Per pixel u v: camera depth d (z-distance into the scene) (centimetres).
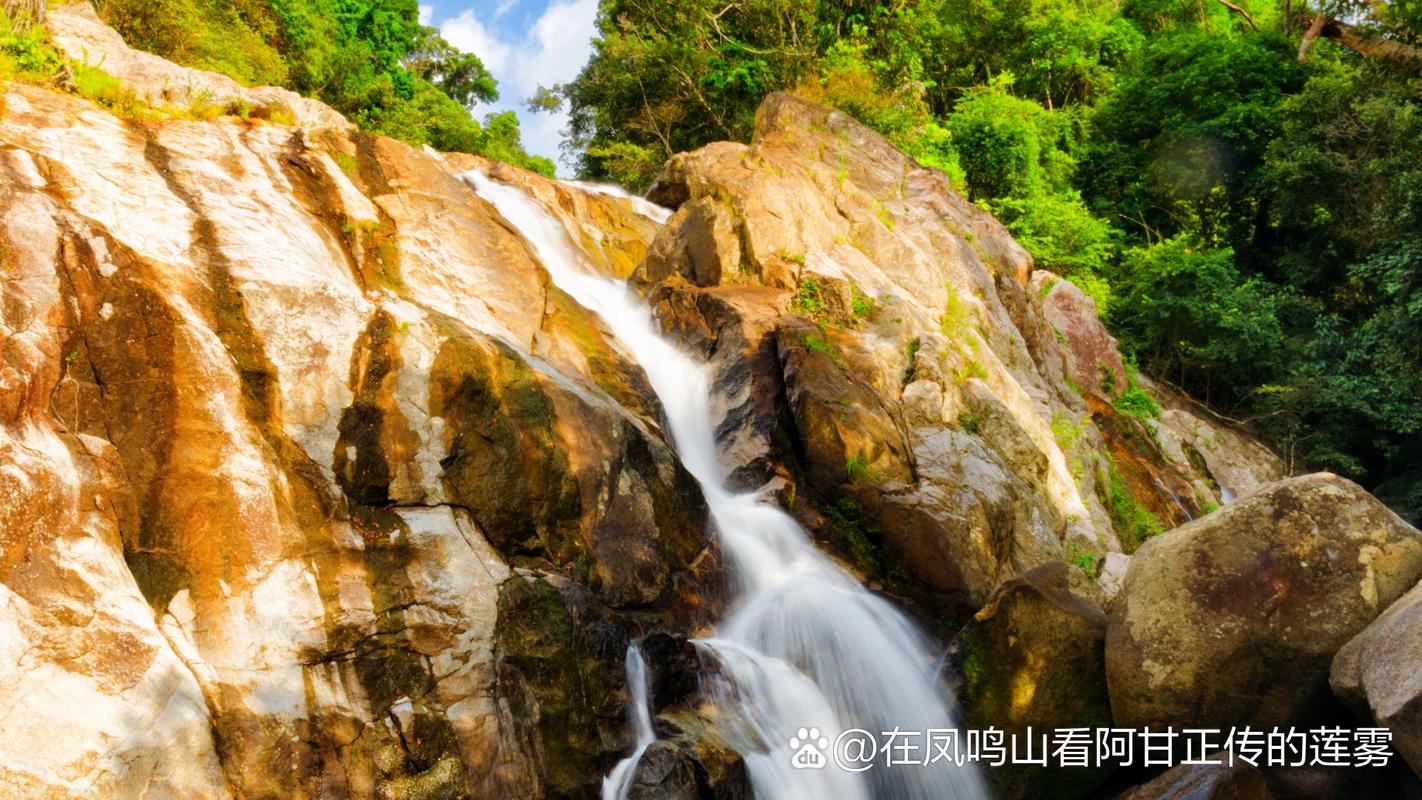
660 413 1163
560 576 831
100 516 671
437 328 868
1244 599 806
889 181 1823
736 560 1023
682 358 1309
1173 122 3141
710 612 962
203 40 1647
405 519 796
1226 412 2509
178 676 653
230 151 990
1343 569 796
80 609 634
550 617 795
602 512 902
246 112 1189
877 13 2773
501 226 1193
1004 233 1980
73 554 648
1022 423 1484
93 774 596
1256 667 801
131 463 701
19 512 631
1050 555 1245
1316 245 2669
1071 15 3716
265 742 671
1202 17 3928
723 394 1234
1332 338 2248
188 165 934
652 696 827
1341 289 2636
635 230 1809
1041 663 884
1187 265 2477
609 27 3453
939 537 1096
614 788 766
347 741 700
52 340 696
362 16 3212
